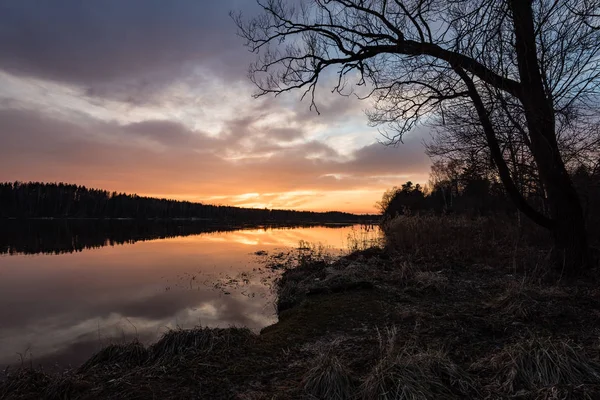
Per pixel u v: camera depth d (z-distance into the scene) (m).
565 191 7.46
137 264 16.41
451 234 13.50
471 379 3.44
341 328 5.33
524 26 6.05
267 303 9.32
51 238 31.47
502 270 8.58
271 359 4.24
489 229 14.74
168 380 3.71
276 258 18.08
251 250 21.73
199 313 8.52
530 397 3.11
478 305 6.02
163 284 12.02
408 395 3.10
